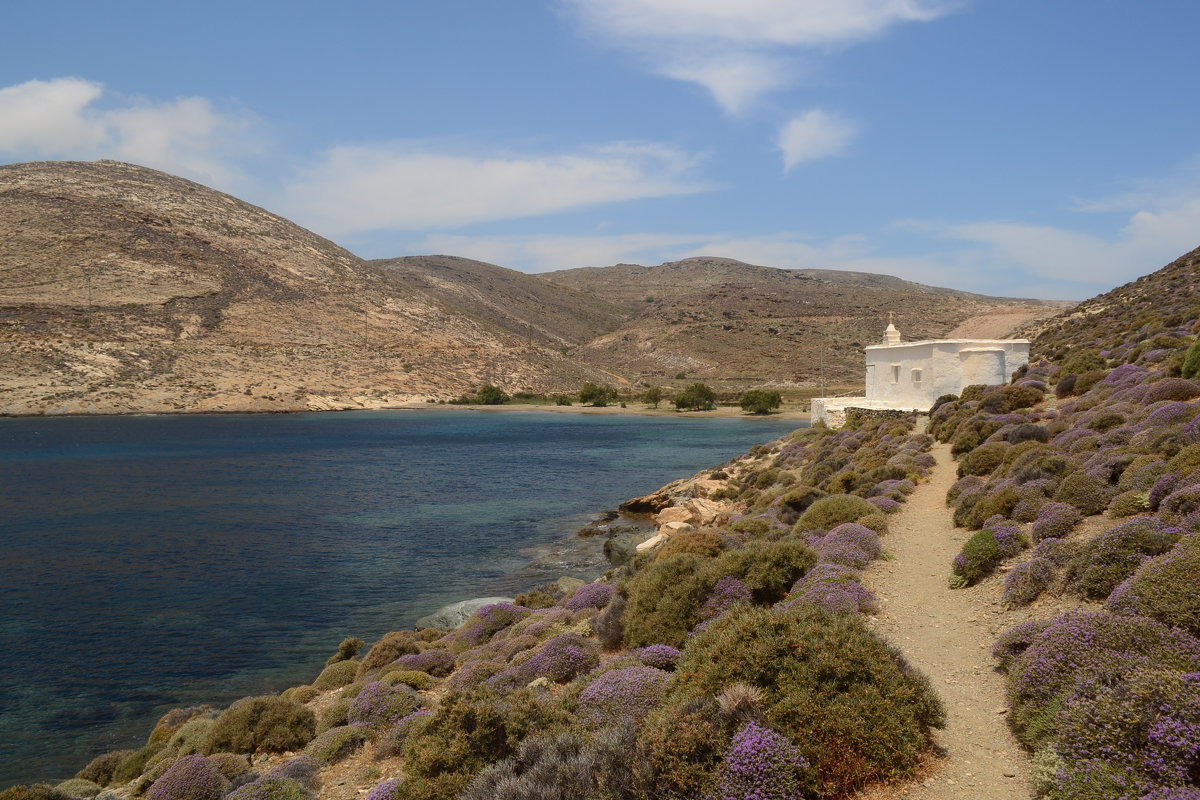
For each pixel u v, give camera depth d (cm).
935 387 4791
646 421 13775
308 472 7081
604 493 5872
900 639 1213
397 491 5981
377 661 1984
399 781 1020
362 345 17875
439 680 1764
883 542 1877
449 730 982
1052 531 1470
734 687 801
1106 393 2897
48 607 3005
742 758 705
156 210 19200
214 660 2456
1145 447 1698
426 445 9662
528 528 4528
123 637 2666
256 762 1438
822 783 734
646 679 1040
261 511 5103
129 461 7775
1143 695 674
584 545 4025
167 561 3738
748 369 19825
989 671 1043
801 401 15375
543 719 988
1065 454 2064
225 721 1534
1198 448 1420
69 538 4244
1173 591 895
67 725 2008
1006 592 1296
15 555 3847
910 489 2519
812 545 1878
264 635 2688
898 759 766
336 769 1314
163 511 5091
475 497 5684
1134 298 6600
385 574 3488
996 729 864
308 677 2317
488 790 828
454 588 3253
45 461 7706
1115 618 870
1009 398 3450
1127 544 1115
